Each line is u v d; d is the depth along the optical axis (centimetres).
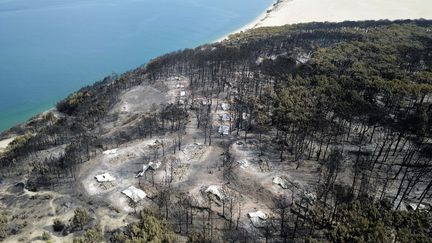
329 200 9119
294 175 10281
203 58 18775
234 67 17600
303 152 11075
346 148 11300
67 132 13775
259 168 10544
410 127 11281
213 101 14825
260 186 9912
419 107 11619
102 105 15375
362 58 15900
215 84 16375
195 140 12138
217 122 13200
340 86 13100
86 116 14812
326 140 11594
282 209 8925
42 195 10094
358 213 7569
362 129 12019
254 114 13212
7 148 13875
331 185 9231
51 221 9112
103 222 8956
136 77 18350
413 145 11131
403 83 12544
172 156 11300
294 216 8919
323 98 12588
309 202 9044
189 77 17488
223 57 18362
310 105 12338
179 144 11644
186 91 16025
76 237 8500
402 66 15050
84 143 12100
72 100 17300
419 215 7538
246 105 13950
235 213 9088
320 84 13450
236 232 8569
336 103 12075
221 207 9288
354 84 13150
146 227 8181
